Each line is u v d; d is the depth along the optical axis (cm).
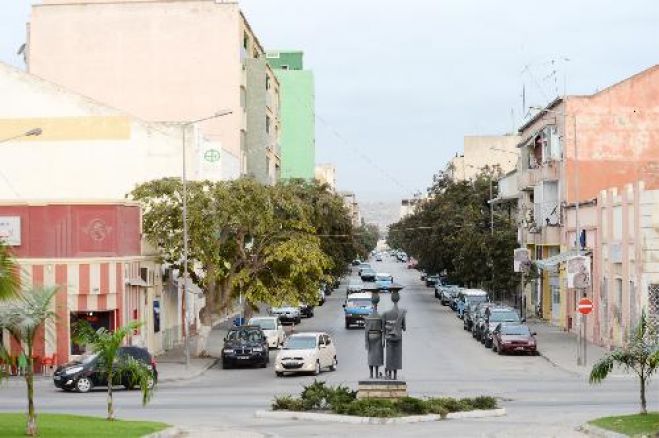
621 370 4456
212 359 5300
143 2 8231
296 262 5212
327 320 8031
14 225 4756
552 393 3666
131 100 8225
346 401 3111
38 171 6719
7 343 4553
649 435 2386
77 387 3925
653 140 6888
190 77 8231
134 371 2842
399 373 4472
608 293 5762
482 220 9669
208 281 5256
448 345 6006
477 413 3058
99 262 4781
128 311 4981
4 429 2411
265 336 5278
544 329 7056
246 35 8994
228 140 8269
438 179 10950
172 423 2892
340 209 8275
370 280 12250
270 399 3588
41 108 6725
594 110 6919
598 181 6912
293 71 11831
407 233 12688
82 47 8219
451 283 10369
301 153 11812
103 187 6706
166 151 6781
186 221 4909
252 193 5141
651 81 6919
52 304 4591
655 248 5050
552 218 7325
